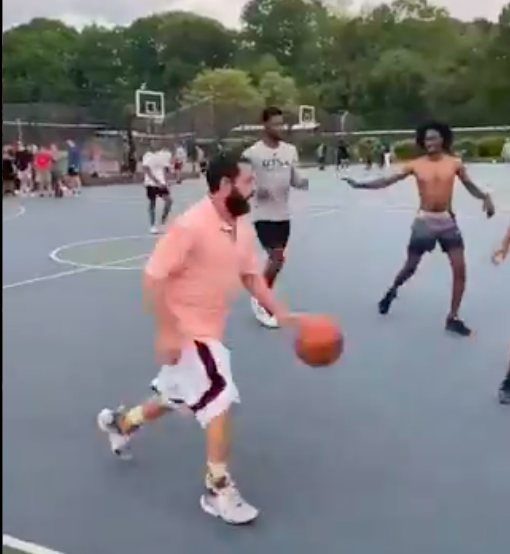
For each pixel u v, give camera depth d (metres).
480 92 76.62
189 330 3.50
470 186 6.86
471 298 8.38
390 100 77.50
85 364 5.98
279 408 4.97
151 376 5.68
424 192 6.88
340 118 67.06
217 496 3.53
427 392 5.25
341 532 3.42
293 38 86.50
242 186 3.47
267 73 70.25
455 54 78.88
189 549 3.29
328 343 3.70
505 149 47.56
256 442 4.41
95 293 8.87
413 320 7.39
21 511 3.62
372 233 14.61
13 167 25.41
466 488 3.82
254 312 7.42
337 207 20.31
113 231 15.33
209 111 51.53
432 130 6.75
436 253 11.50
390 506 3.65
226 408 3.50
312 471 4.04
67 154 28.34
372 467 4.07
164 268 3.43
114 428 4.15
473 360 6.00
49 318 7.58
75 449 4.33
